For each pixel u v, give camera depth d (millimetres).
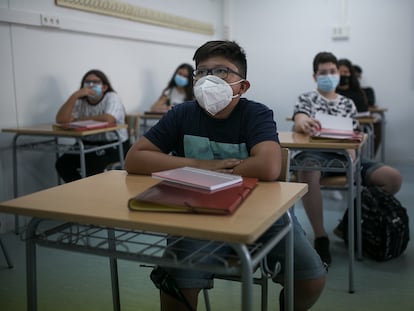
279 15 6027
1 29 3197
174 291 1224
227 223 929
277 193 1173
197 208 991
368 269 2453
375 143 5398
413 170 5160
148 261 1017
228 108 1488
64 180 3412
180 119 1574
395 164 5574
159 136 1558
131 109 4664
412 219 3312
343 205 3709
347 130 2488
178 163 1419
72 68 3830
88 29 3938
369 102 5457
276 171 1330
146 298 2119
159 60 5074
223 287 2236
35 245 1190
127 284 2271
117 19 4332
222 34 6371
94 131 3002
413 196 3980
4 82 3242
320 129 2531
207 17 6023
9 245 2902
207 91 1403
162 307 1299
